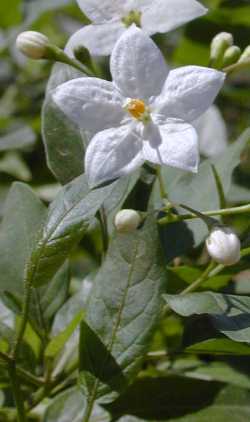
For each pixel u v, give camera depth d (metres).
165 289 0.15
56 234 0.15
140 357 0.15
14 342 0.16
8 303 0.18
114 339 0.15
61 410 0.17
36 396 0.17
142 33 0.15
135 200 0.17
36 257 0.15
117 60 0.15
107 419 0.16
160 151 0.15
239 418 0.16
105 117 0.15
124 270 0.15
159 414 0.16
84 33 0.17
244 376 0.17
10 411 0.17
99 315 0.15
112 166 0.15
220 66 0.17
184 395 0.16
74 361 0.17
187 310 0.14
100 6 0.17
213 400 0.16
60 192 0.15
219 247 0.15
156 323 0.15
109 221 0.17
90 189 0.15
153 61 0.15
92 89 0.15
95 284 0.15
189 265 0.18
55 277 0.18
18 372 0.17
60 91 0.15
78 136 0.17
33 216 0.18
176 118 0.15
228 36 0.17
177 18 0.17
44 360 0.17
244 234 0.16
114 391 0.15
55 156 0.17
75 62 0.17
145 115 0.15
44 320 0.18
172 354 0.16
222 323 0.14
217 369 0.17
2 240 0.18
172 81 0.15
